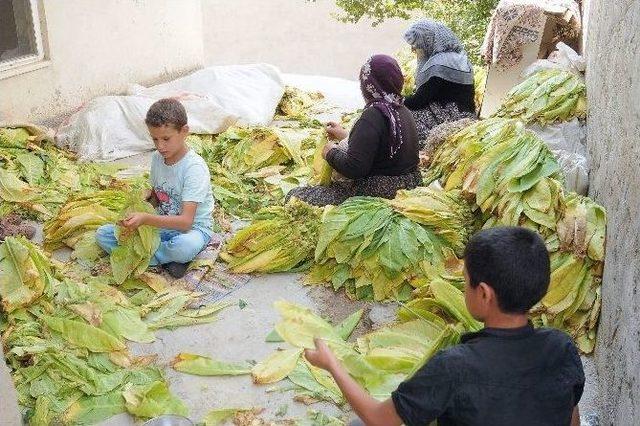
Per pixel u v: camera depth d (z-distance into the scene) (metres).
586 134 5.14
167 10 7.77
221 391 3.46
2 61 6.26
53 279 4.04
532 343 2.04
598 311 3.70
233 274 4.41
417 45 5.93
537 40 6.16
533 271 2.01
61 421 3.21
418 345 3.57
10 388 2.90
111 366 3.58
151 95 6.99
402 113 4.54
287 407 3.35
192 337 3.86
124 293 4.20
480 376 1.98
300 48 13.85
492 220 4.29
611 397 3.10
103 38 7.07
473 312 2.12
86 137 6.16
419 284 4.11
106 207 4.83
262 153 5.82
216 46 13.88
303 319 3.49
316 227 4.46
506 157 4.40
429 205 4.32
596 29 5.18
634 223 3.04
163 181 4.38
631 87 3.40
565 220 3.94
